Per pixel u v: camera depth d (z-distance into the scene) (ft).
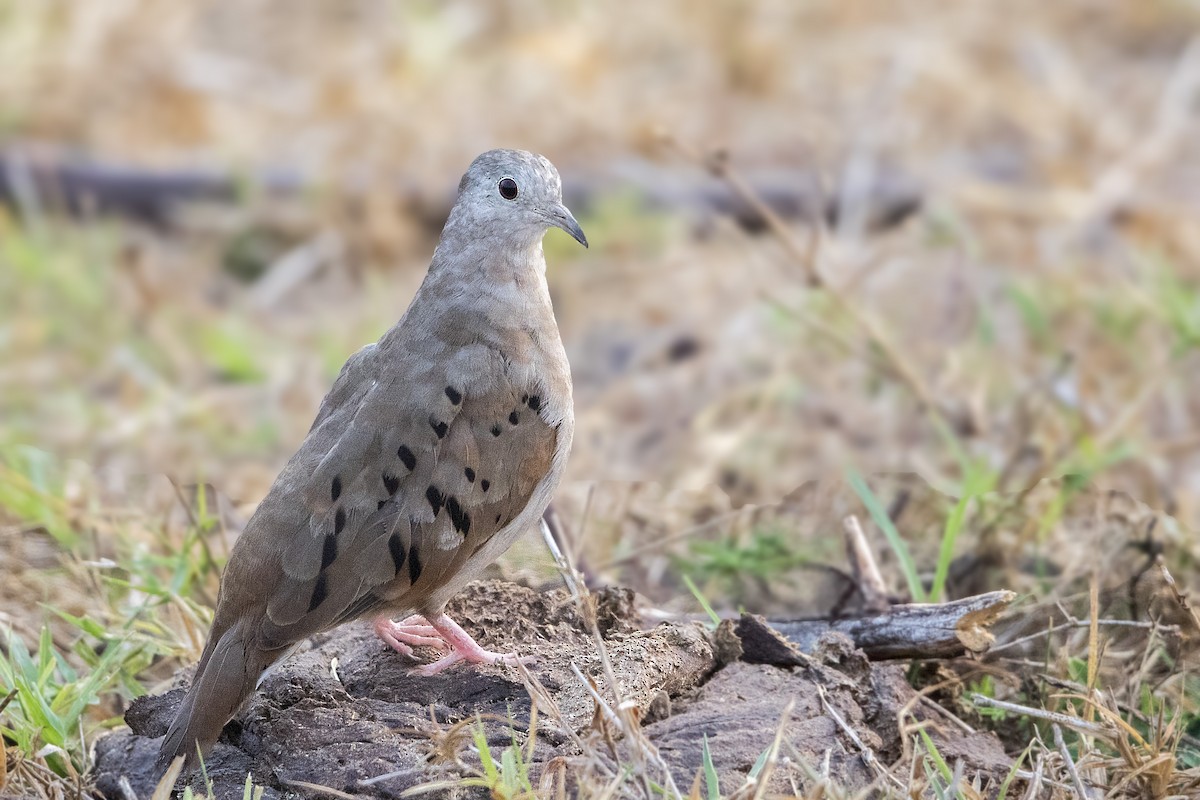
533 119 64.03
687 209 58.95
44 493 38.24
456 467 29.27
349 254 57.52
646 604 34.91
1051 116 63.87
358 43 70.69
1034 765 28.48
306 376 49.73
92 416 47.88
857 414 46.75
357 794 26.66
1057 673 31.37
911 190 58.54
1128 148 61.36
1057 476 38.01
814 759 27.53
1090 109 64.28
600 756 26.61
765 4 71.82
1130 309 49.57
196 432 47.16
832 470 44.57
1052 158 60.95
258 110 65.00
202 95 65.00
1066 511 37.50
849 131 63.93
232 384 50.65
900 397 46.47
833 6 72.18
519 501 30.17
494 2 72.49
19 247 55.06
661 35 70.44
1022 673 31.86
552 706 27.20
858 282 50.85
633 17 71.36
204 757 27.86
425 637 30.83
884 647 31.04
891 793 26.78
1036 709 29.48
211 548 37.14
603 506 40.06
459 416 29.58
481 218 30.94
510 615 31.50
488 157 31.17
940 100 65.46
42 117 63.62
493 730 27.81
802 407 47.34
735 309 52.90
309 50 70.03
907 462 44.42
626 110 65.05
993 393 46.68
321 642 32.09
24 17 67.46
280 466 45.52
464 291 30.71
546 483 30.73
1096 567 34.27
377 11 73.20
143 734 28.60
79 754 29.73
